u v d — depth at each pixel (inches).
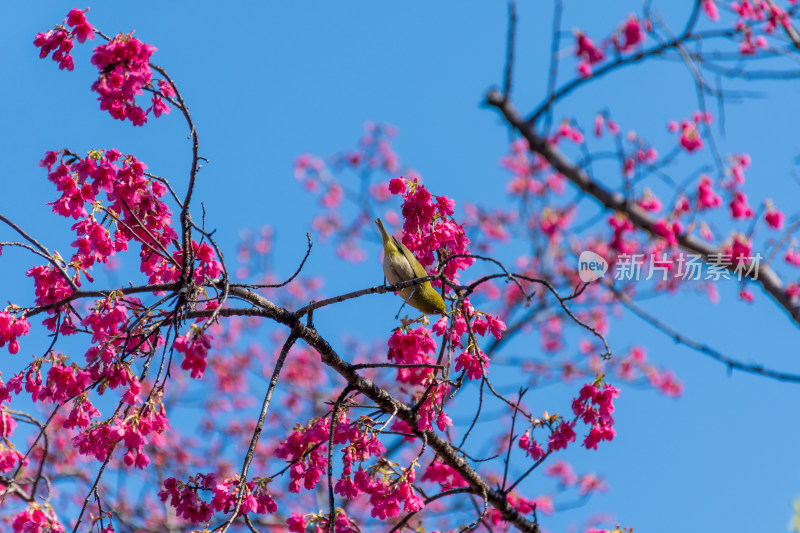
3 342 362.3
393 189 420.2
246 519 340.5
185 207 352.5
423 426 400.5
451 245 427.2
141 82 345.4
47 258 369.1
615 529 474.9
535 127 682.2
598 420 422.9
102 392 359.9
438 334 409.4
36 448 800.9
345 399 394.0
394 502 376.8
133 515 816.9
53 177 378.6
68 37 374.0
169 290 367.2
